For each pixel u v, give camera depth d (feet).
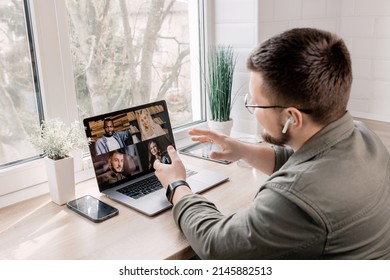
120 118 4.60
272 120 3.05
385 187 2.97
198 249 3.14
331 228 2.67
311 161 2.87
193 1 6.12
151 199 4.14
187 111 6.42
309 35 2.86
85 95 5.11
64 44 4.63
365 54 6.54
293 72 2.75
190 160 5.33
